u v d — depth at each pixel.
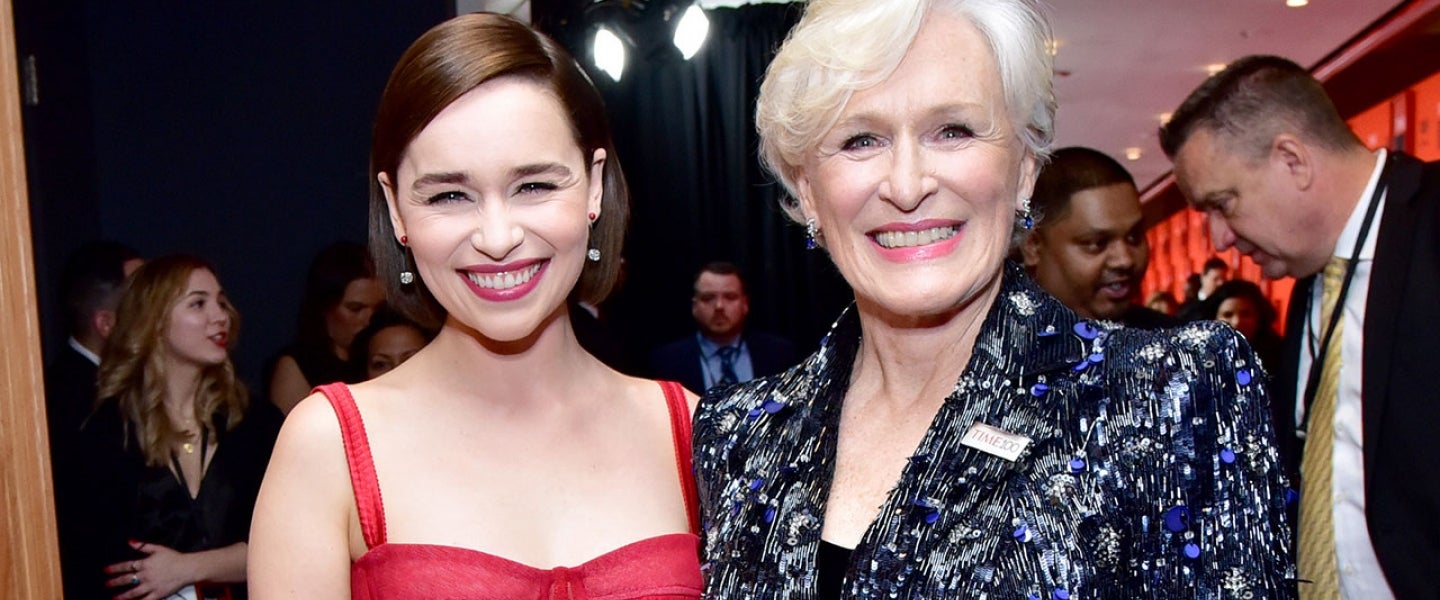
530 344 1.55
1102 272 2.65
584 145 1.50
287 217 5.10
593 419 1.61
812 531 1.34
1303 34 6.01
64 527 2.77
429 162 1.41
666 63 5.27
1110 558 1.18
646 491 1.59
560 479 1.55
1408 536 1.85
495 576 1.45
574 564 1.50
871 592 1.24
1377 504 1.89
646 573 1.51
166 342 2.90
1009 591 1.19
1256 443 1.17
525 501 1.52
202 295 2.93
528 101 1.43
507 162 1.41
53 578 1.23
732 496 1.44
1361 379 1.94
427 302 1.60
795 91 1.33
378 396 1.54
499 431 1.55
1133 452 1.19
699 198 7.04
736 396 1.55
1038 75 1.28
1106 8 5.59
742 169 7.05
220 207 5.05
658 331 7.07
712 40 7.02
